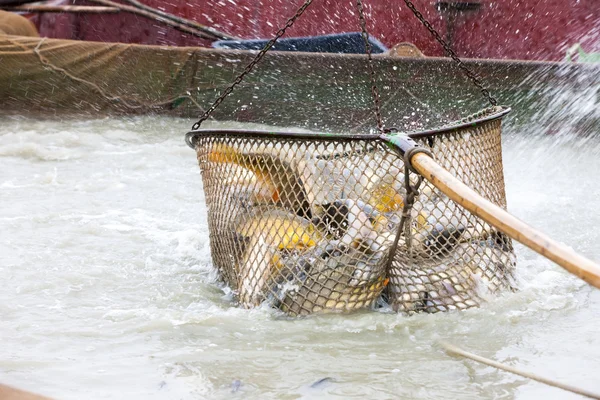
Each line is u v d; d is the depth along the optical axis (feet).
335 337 32.30
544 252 25.54
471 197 28.40
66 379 27.50
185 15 147.02
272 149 34.19
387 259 34.60
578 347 30.78
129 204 57.52
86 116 100.68
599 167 75.61
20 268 40.93
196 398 26.25
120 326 33.24
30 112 99.66
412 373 28.48
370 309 35.55
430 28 39.06
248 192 35.65
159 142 86.07
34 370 28.25
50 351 30.25
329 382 27.66
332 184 34.19
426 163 30.58
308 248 34.53
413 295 35.01
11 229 48.88
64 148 80.48
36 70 97.76
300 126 101.65
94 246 45.85
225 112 102.22
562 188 64.08
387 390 27.02
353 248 34.19
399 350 30.86
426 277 35.04
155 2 147.54
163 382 27.48
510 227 26.73
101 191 61.82
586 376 28.02
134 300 36.83
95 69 99.14
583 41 144.87
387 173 33.45
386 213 34.65
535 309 35.06
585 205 57.21
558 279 39.17
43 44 97.60
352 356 30.19
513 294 36.42
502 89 97.66
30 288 37.88
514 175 70.79
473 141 35.19
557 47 145.79
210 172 37.58
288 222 34.68
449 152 34.40
